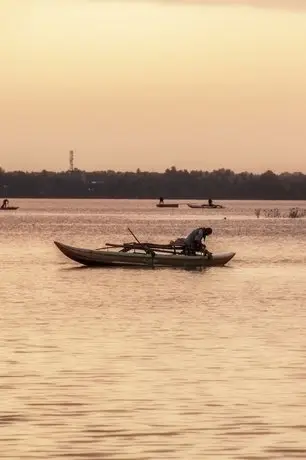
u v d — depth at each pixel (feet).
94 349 253.03
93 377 215.31
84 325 302.66
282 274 531.91
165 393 200.64
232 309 355.56
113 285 454.81
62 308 354.74
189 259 554.46
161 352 249.14
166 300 388.78
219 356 243.60
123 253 552.41
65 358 238.68
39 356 241.35
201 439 168.86
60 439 167.84
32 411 185.37
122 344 262.06
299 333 286.46
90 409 187.11
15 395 197.67
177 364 231.71
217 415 183.93
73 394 198.90
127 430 173.58
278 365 231.50
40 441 166.61
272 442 167.32
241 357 242.17
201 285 458.91
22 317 323.57
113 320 317.22
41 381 210.59
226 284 466.29
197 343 264.93
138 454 160.56
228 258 572.51
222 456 159.84
